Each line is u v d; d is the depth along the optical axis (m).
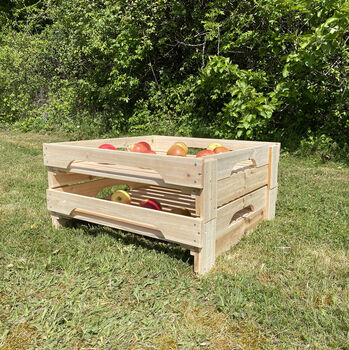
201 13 8.06
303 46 5.41
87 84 9.31
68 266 2.62
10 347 1.88
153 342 1.90
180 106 8.65
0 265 2.65
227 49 7.62
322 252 2.86
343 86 6.69
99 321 2.05
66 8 9.63
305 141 7.01
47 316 2.11
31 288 2.38
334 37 5.15
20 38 11.91
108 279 2.46
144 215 2.72
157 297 2.28
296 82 6.74
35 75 11.46
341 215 3.71
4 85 11.34
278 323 2.00
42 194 4.41
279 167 6.07
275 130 7.51
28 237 3.15
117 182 4.00
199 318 2.08
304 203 4.14
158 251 2.88
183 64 8.75
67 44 10.01
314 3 5.61
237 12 7.40
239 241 3.09
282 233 3.26
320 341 1.88
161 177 2.64
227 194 2.80
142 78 9.37
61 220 3.41
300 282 2.41
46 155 3.31
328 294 2.29
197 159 2.40
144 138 4.21
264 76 7.25
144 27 8.23
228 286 2.37
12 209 3.83
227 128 7.37
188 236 2.51
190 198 3.67
